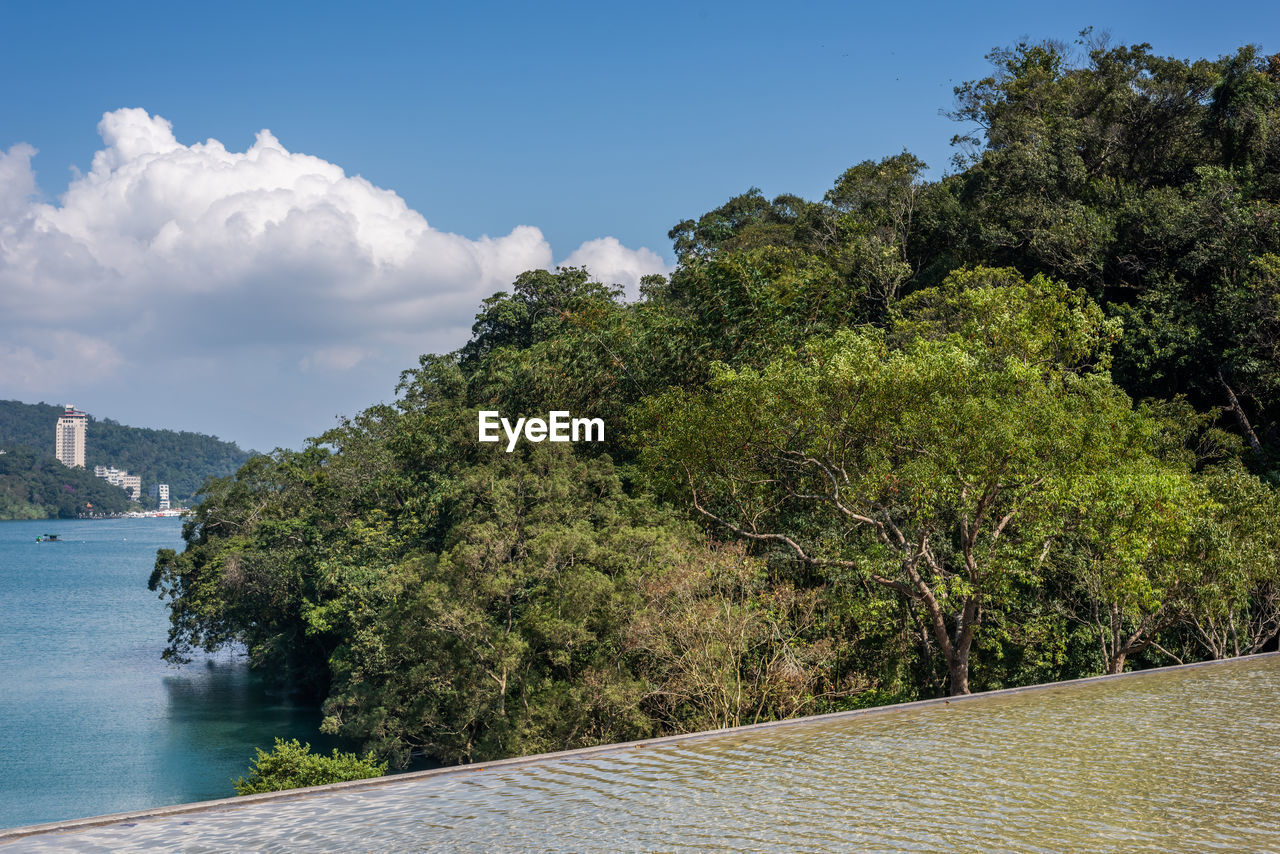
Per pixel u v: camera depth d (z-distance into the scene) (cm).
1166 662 3170
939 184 6156
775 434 2938
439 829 1027
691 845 952
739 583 2991
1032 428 2400
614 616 3069
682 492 3519
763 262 5366
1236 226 4125
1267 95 4869
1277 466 3666
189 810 1127
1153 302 4150
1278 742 1355
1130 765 1233
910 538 3050
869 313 5816
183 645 9119
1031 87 5966
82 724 5847
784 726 1580
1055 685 1877
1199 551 2581
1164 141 5259
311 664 6588
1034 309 2912
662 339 4791
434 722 3744
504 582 3344
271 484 8425
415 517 5069
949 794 1113
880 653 3225
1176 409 3541
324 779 3067
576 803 1122
